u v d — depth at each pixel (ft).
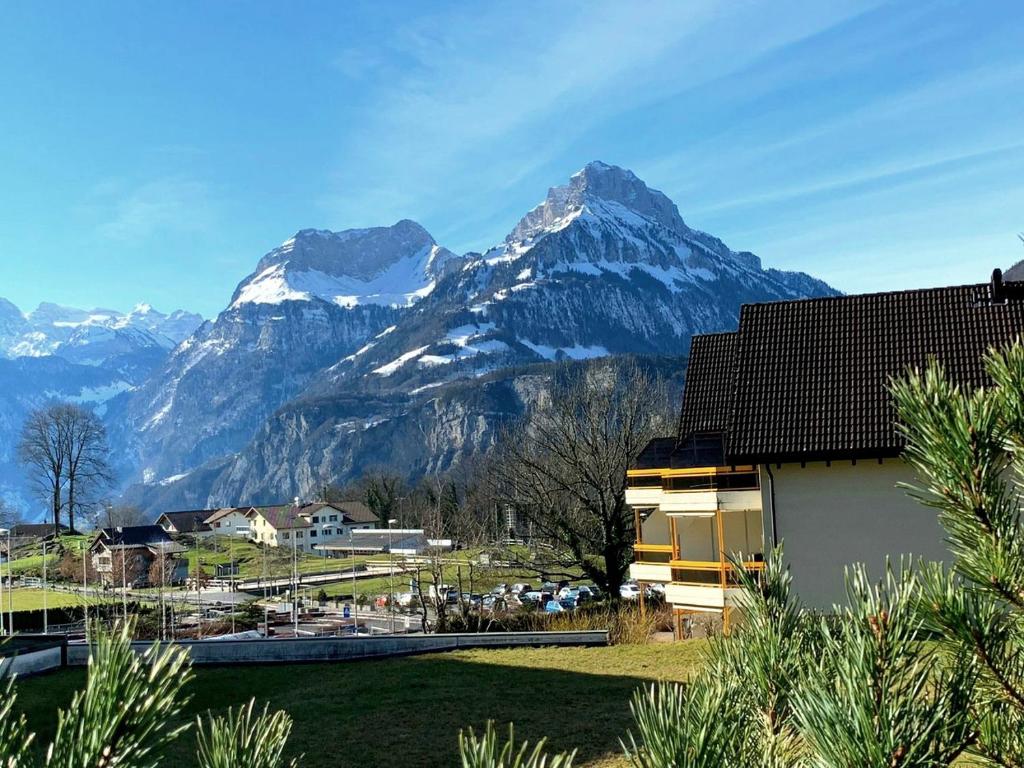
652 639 80.89
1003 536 6.57
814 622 6.84
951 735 5.38
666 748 5.51
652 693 6.16
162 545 254.88
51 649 65.31
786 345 73.15
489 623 96.99
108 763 4.11
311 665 75.31
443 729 50.19
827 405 67.31
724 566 68.74
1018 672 6.23
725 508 70.38
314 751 47.19
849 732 5.23
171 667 4.43
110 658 4.35
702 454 75.87
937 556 62.69
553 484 105.09
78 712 4.30
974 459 6.69
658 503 78.59
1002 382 6.95
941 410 6.90
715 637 7.42
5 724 4.42
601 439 104.68
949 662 5.94
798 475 66.74
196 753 5.40
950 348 67.56
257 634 136.77
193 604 172.35
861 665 5.43
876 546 64.34
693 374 90.38
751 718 6.35
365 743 48.11
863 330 72.02
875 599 5.73
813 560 65.46
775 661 6.55
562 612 100.01
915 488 7.11
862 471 65.31
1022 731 6.07
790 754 6.07
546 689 59.57
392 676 67.87
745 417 68.59
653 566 78.89
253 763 5.16
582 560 104.06
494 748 4.68
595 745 43.57
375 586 203.82
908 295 73.41
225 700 60.64
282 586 217.36
